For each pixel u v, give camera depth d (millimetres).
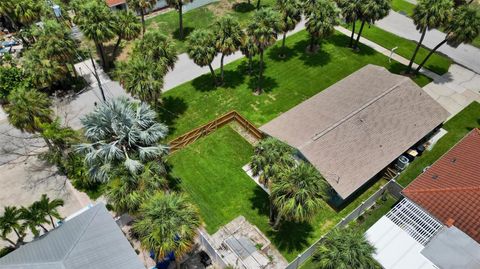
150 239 23312
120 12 45500
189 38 40562
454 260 25859
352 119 35188
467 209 28531
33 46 40938
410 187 30609
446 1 40594
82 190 33375
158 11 58750
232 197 33562
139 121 29516
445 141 39312
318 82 46125
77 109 41531
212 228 31156
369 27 55156
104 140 29250
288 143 33562
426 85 46094
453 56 51000
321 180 26781
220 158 36875
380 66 46812
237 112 40438
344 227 29766
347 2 47281
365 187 34688
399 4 61844
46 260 23562
